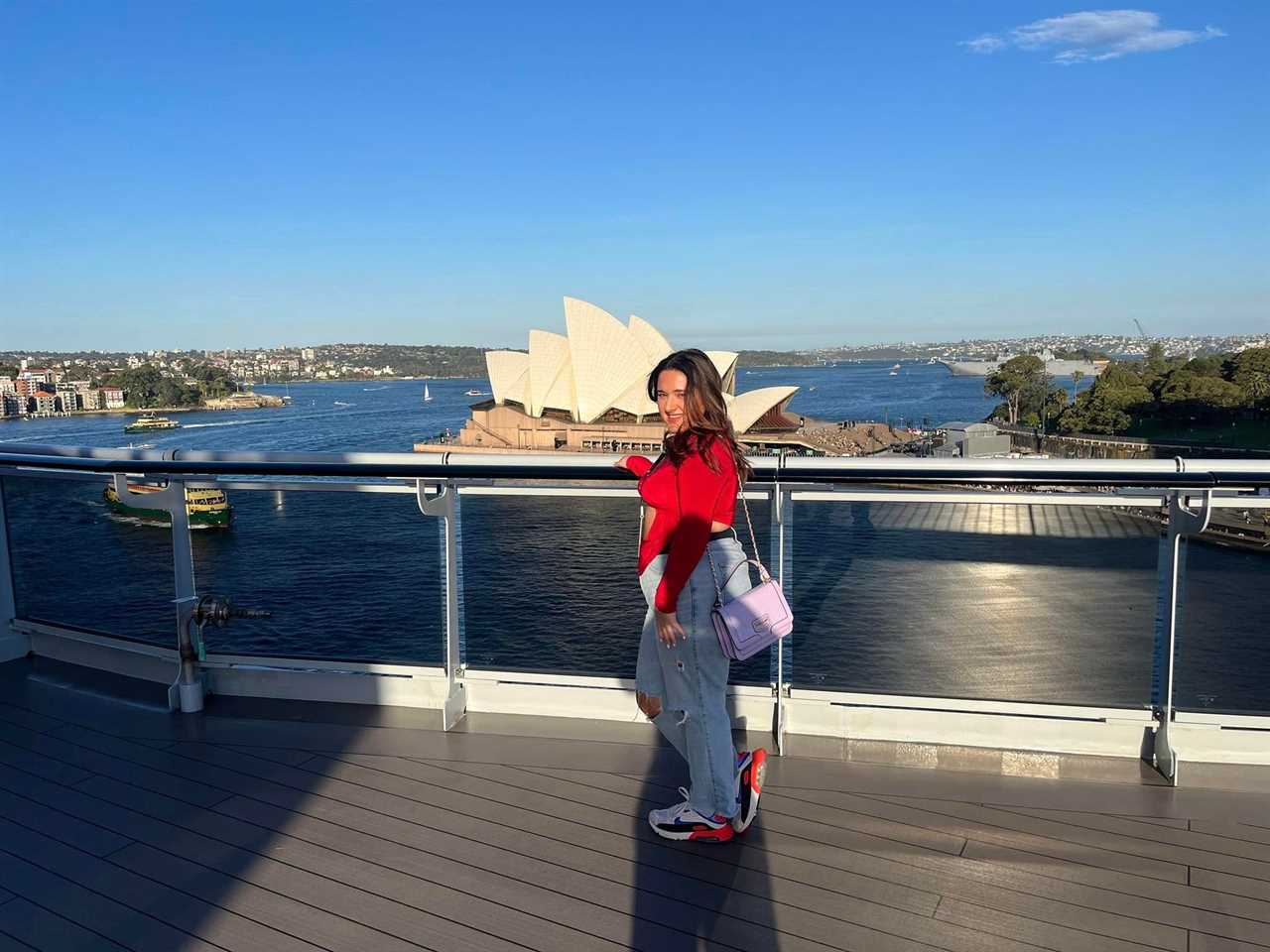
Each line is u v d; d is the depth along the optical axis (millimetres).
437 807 2246
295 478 2916
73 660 3520
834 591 2658
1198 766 2387
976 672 2578
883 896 1798
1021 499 2494
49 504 3375
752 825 2129
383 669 2994
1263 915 1709
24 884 1892
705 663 2012
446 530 2859
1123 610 2465
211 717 2928
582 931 1689
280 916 1755
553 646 2877
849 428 91188
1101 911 1730
